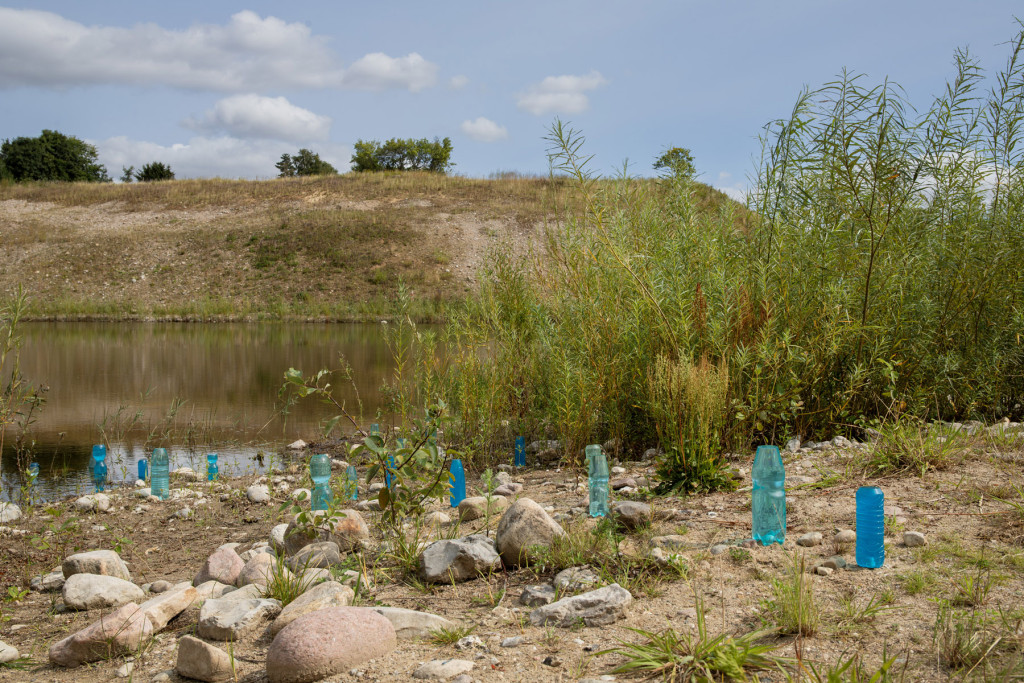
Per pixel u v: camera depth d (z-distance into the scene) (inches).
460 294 1080.2
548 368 285.1
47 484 270.7
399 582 153.6
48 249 1298.0
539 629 122.7
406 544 171.2
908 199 253.9
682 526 164.6
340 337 856.3
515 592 141.9
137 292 1162.0
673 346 243.8
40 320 1052.5
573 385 252.2
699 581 135.0
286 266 1217.4
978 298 254.4
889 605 118.8
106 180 2984.7
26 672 129.4
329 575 154.6
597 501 183.2
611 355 256.2
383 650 117.9
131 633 134.0
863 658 103.3
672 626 118.3
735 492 192.1
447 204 1470.2
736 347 234.4
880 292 245.1
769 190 265.0
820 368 236.5
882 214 250.7
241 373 564.7
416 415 277.3
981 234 258.2
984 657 99.3
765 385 234.1
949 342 256.8
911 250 254.4
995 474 181.0
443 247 1254.3
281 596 144.1
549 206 333.1
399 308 276.8
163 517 229.5
